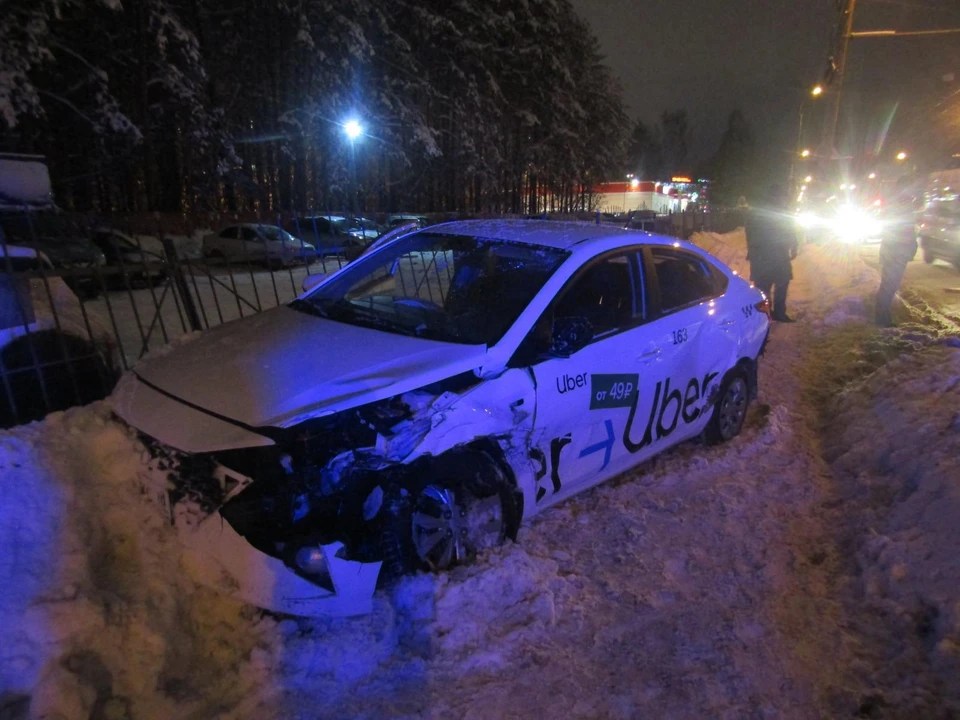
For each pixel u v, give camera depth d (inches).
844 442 205.8
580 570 135.4
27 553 103.9
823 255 705.6
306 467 110.2
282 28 987.9
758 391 253.0
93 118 802.2
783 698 105.3
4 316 158.7
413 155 1217.4
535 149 1480.1
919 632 117.1
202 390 121.2
